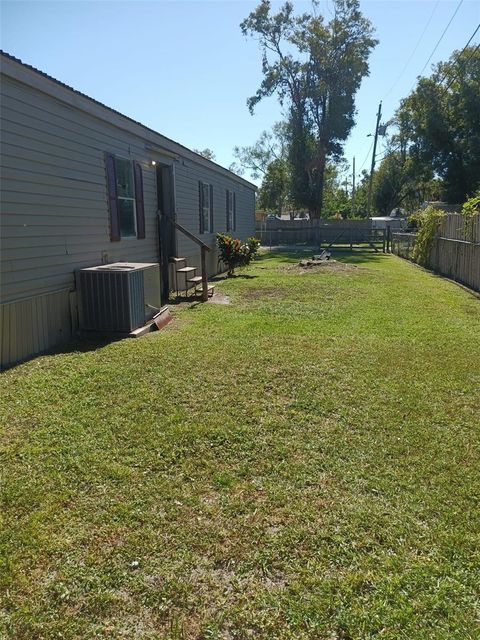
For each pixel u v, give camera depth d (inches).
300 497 97.5
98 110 251.1
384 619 68.1
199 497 97.6
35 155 200.5
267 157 1708.9
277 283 430.9
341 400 147.6
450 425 130.5
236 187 641.0
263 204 1742.1
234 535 86.1
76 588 74.1
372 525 88.7
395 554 81.3
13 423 130.6
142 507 94.1
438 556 80.7
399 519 90.4
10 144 184.4
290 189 1269.7
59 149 218.5
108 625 67.7
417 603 70.8
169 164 378.6
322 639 65.3
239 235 669.9
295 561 80.0
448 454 114.7
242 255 496.1
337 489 100.3
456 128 1007.0
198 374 171.5
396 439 122.1
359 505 94.8
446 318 272.1
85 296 233.5
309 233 1108.5
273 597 72.4
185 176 420.5
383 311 295.6
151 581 75.6
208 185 496.1
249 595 72.9
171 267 377.4
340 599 71.8
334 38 1075.3
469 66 935.0
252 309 308.2
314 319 273.1
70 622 68.2
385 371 175.6
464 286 402.3
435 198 1568.7
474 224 380.8
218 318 277.6
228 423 130.8
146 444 119.0
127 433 124.6
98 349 206.8
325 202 1863.9
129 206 303.3
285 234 1112.2
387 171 1636.3
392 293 367.6
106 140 266.5
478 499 96.6
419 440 121.7
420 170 1173.7
